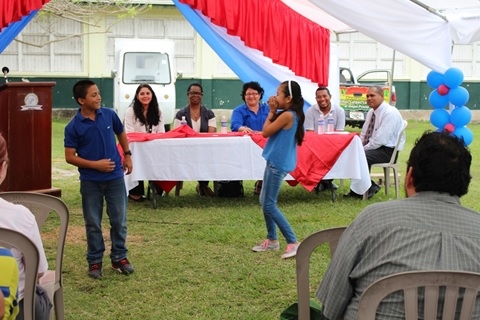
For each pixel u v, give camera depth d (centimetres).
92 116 558
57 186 1027
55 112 2205
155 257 645
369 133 930
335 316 297
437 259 272
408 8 759
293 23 971
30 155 823
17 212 327
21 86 812
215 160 842
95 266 581
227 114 2270
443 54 792
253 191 988
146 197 932
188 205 891
